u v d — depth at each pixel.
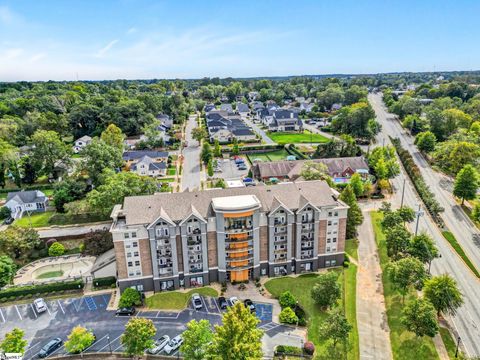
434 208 111.75
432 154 163.50
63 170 146.50
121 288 78.06
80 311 73.81
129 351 58.94
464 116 196.12
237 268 80.56
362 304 75.25
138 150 188.25
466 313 72.06
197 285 81.06
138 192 106.44
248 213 77.12
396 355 62.72
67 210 112.56
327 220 84.19
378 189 135.25
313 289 73.31
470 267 86.44
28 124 185.88
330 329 61.69
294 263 85.12
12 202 117.81
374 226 107.25
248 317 55.81
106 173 120.56
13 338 58.56
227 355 52.09
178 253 78.44
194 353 57.44
